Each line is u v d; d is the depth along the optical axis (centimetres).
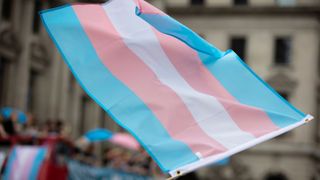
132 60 652
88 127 4650
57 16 666
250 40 5969
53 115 3975
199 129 620
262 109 628
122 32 660
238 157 5828
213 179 5725
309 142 5825
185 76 650
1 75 3475
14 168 1328
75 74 646
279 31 5925
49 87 3953
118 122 625
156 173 2252
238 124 621
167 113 628
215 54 659
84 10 673
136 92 638
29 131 1575
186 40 650
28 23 3688
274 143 5869
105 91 641
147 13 641
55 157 1377
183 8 5994
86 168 1672
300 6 5834
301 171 5797
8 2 3534
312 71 5872
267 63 5941
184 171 590
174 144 608
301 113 621
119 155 2086
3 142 1352
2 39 3384
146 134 618
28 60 3675
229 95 642
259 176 5834
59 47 654
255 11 5941
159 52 653
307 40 5891
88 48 655
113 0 680
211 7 5962
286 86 5900
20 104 3584
